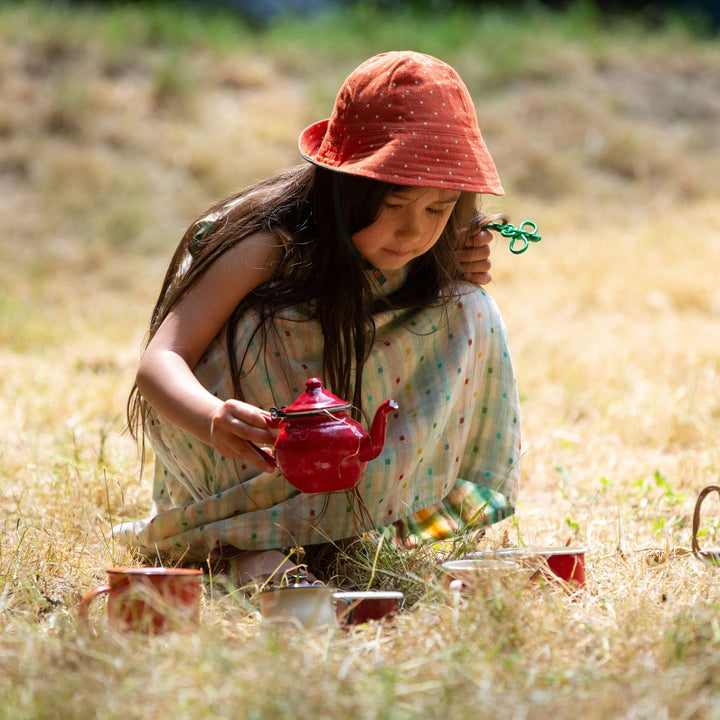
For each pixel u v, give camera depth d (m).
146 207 18.88
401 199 4.71
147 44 23.22
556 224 18.86
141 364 4.88
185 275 5.12
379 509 5.10
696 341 11.17
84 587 4.80
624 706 3.09
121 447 7.29
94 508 6.11
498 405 5.62
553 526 5.99
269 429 4.37
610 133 21.89
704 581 4.50
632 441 7.97
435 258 5.26
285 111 21.67
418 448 5.14
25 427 8.23
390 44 24.22
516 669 3.38
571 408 8.93
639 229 18.36
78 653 3.55
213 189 19.41
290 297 5.00
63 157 19.62
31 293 15.78
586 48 24.94
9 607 4.34
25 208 18.58
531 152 21.16
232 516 5.02
